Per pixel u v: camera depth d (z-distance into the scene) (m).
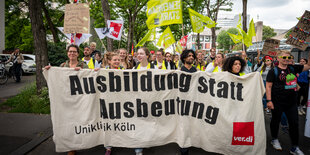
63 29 3.83
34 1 5.58
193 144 2.90
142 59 3.70
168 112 2.97
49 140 3.46
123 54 4.08
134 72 2.95
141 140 2.86
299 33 3.45
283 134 3.92
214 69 4.15
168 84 2.96
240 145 2.68
